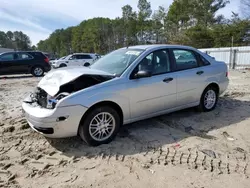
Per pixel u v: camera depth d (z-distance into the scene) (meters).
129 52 4.56
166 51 4.60
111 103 3.81
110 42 65.50
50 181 2.89
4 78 14.07
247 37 33.78
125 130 4.41
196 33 36.41
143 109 4.17
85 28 81.38
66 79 3.69
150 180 2.86
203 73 5.09
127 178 2.91
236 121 4.86
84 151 3.61
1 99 7.37
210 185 2.76
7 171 3.11
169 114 5.30
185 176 2.93
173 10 50.34
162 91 4.34
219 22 43.06
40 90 3.99
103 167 3.16
